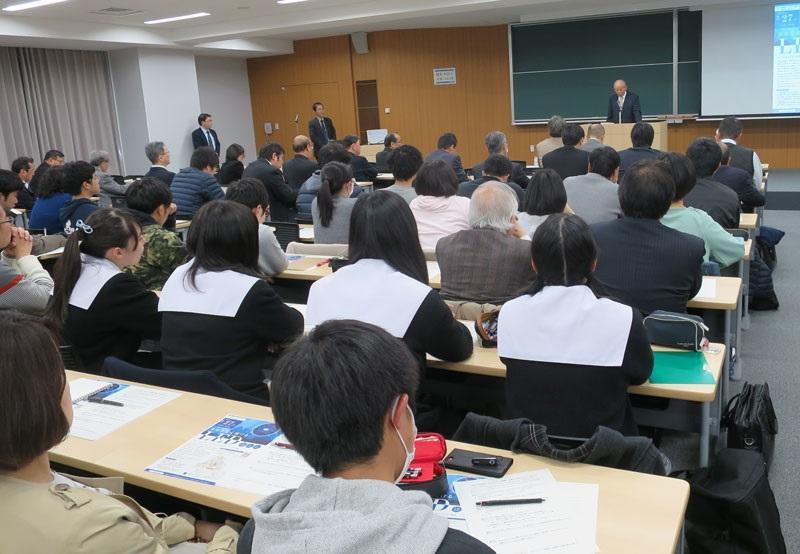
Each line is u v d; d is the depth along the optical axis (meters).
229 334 2.18
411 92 11.88
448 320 2.04
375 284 2.02
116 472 1.57
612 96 9.34
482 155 11.92
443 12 8.69
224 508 1.45
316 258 3.86
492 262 2.55
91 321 2.43
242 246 2.27
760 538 1.96
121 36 9.64
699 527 2.04
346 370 0.85
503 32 11.36
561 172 6.09
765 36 9.23
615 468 1.54
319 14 9.19
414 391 0.90
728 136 5.71
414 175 4.52
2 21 8.26
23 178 7.43
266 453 1.62
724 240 3.13
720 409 2.82
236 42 11.23
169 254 3.26
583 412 1.81
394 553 0.77
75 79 10.24
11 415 1.04
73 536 1.05
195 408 1.88
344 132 12.40
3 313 1.12
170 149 10.94
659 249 2.43
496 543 1.26
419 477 1.40
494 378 2.49
